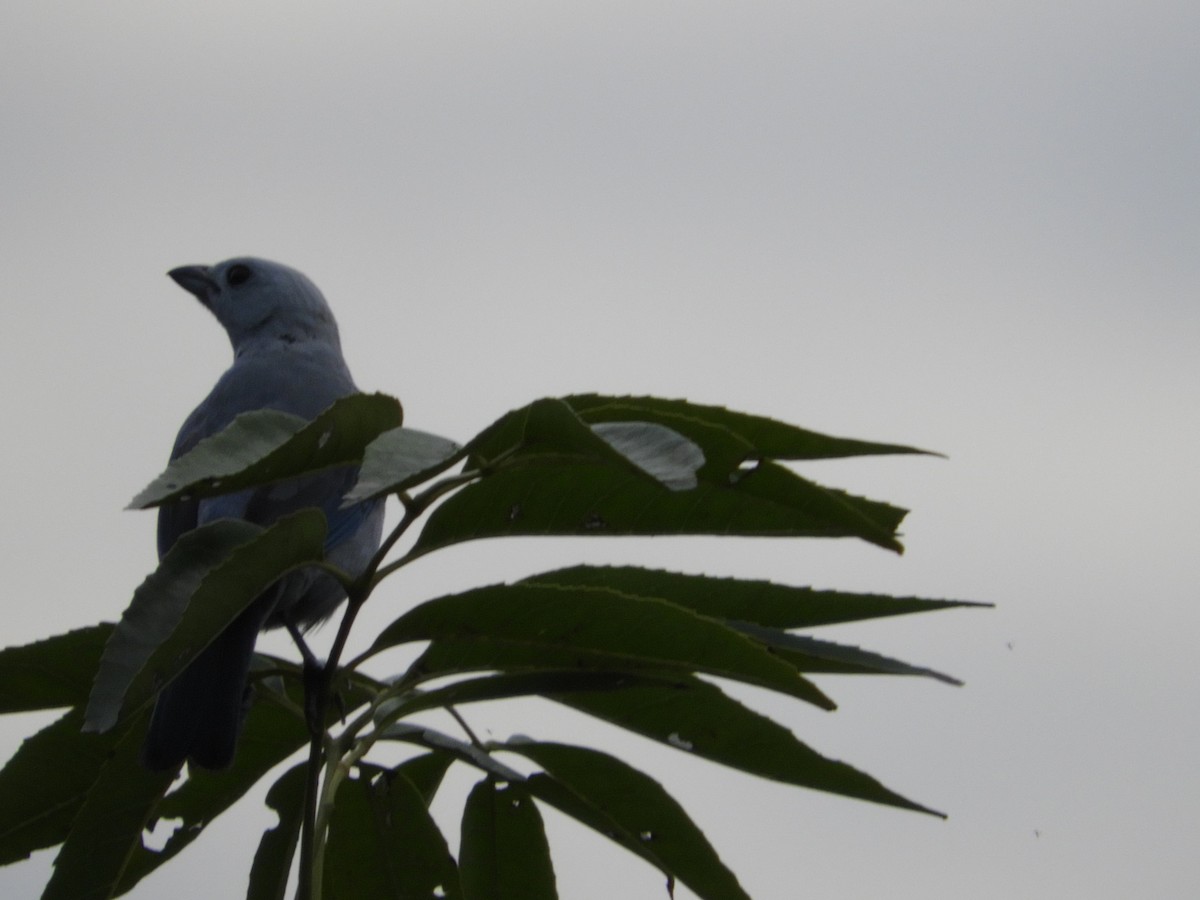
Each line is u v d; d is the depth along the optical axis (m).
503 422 3.90
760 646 4.44
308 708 4.81
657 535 4.45
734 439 4.11
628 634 4.57
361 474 3.75
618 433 3.86
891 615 4.80
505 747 5.21
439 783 5.75
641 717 4.98
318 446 4.13
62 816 5.41
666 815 5.23
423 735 5.04
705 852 5.27
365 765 5.43
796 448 4.32
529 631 4.65
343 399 4.05
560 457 4.14
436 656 4.81
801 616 4.90
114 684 3.82
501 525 4.52
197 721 5.26
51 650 5.05
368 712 4.77
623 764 5.17
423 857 5.49
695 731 4.95
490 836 5.54
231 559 3.98
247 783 5.62
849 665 4.91
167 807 5.56
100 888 5.39
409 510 4.32
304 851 4.34
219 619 4.07
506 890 5.58
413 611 4.66
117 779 5.29
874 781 4.77
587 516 4.49
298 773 5.57
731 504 4.38
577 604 4.56
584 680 4.81
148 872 5.55
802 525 4.38
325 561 4.31
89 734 5.27
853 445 4.28
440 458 3.87
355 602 4.41
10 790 5.29
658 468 3.63
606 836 5.36
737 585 4.91
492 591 4.54
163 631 3.96
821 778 4.88
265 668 5.74
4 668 5.07
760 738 4.89
